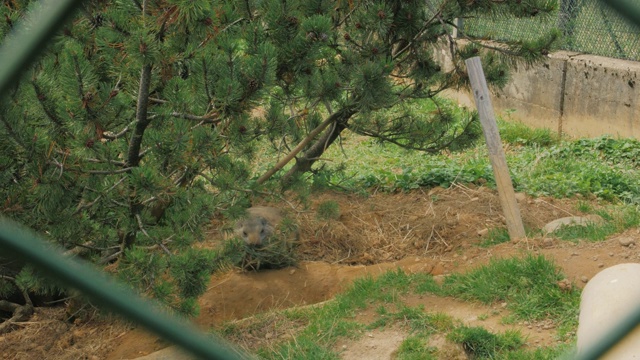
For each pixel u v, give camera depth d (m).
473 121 9.07
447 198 9.84
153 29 5.98
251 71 6.07
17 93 5.42
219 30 6.06
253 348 6.18
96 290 1.34
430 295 6.77
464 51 9.06
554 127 13.55
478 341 5.82
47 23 1.28
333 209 7.61
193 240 6.18
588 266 6.72
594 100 12.76
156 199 6.41
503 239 8.37
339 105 8.65
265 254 7.52
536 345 5.80
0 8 5.66
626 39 12.52
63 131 5.74
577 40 13.38
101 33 6.04
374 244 8.81
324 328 6.26
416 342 5.90
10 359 6.68
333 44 8.18
